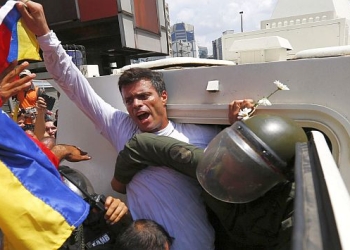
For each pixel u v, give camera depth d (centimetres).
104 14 1274
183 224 182
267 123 132
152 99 192
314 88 152
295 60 155
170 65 230
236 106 171
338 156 149
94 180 263
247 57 254
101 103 224
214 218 205
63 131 279
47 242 133
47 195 139
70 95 219
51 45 196
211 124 199
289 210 141
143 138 181
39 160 144
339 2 379
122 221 185
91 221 180
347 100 144
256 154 126
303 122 156
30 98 403
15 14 166
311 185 79
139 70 195
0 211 127
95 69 320
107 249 173
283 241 136
